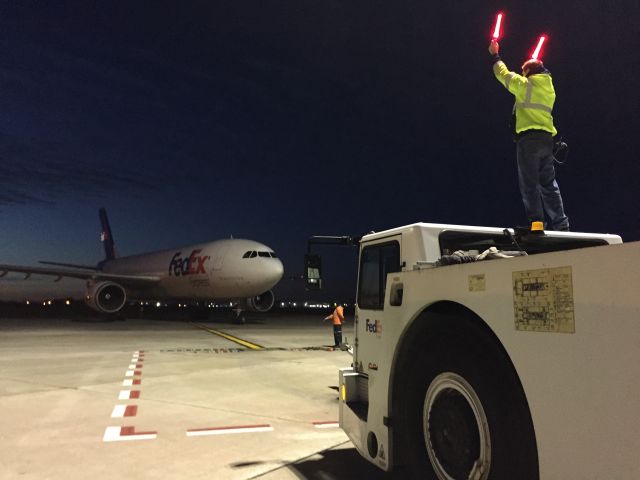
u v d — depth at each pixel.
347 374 4.60
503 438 2.71
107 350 15.51
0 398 8.25
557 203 4.70
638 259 1.96
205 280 28.94
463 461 3.05
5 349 15.76
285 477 4.67
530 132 4.48
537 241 4.45
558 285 2.32
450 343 3.17
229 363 12.64
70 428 6.41
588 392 2.15
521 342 2.52
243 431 6.32
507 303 2.62
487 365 2.86
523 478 2.60
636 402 1.95
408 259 4.01
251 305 30.42
